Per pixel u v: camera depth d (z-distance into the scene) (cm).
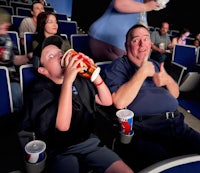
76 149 110
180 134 145
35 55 124
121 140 124
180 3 594
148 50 139
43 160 96
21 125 107
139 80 124
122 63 142
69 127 110
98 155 109
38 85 109
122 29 168
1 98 142
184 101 279
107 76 139
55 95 107
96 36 177
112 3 169
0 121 137
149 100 138
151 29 506
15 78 189
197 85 287
